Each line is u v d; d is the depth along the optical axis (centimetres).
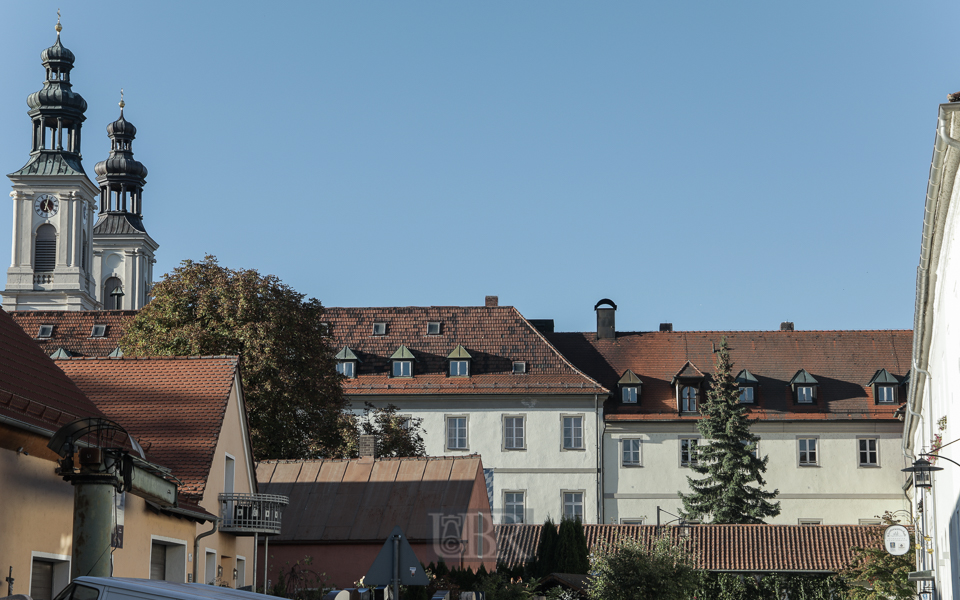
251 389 3978
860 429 5884
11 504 1509
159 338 4081
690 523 5216
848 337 6412
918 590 3388
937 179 1800
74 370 2648
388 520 3425
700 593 4544
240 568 2759
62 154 10744
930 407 2798
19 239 10469
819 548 4656
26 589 1548
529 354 6100
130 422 2466
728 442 5603
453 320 6306
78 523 1491
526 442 5884
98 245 12112
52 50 10894
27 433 1532
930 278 2281
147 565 2041
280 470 3684
